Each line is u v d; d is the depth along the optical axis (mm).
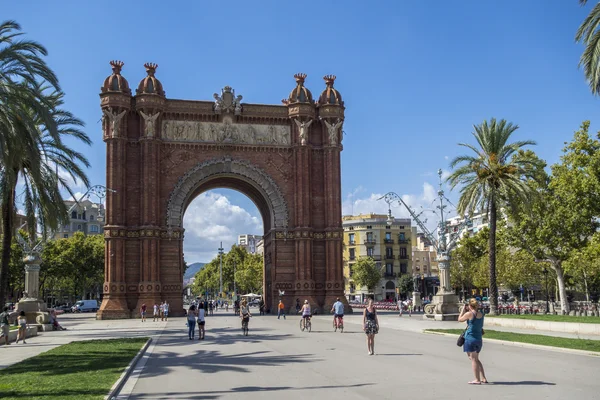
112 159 77812
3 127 33938
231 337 44500
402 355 30109
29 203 46750
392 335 44125
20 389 19938
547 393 18328
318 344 37594
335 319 50594
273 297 82812
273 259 83562
